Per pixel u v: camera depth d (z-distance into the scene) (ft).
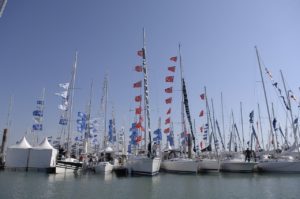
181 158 138.41
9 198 64.64
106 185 88.74
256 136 201.16
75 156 157.99
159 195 71.67
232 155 169.78
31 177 106.73
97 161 142.41
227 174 129.49
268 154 156.46
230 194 73.56
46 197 66.69
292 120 150.61
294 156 140.56
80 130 154.92
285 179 107.76
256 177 115.75
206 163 138.82
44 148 133.59
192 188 84.07
